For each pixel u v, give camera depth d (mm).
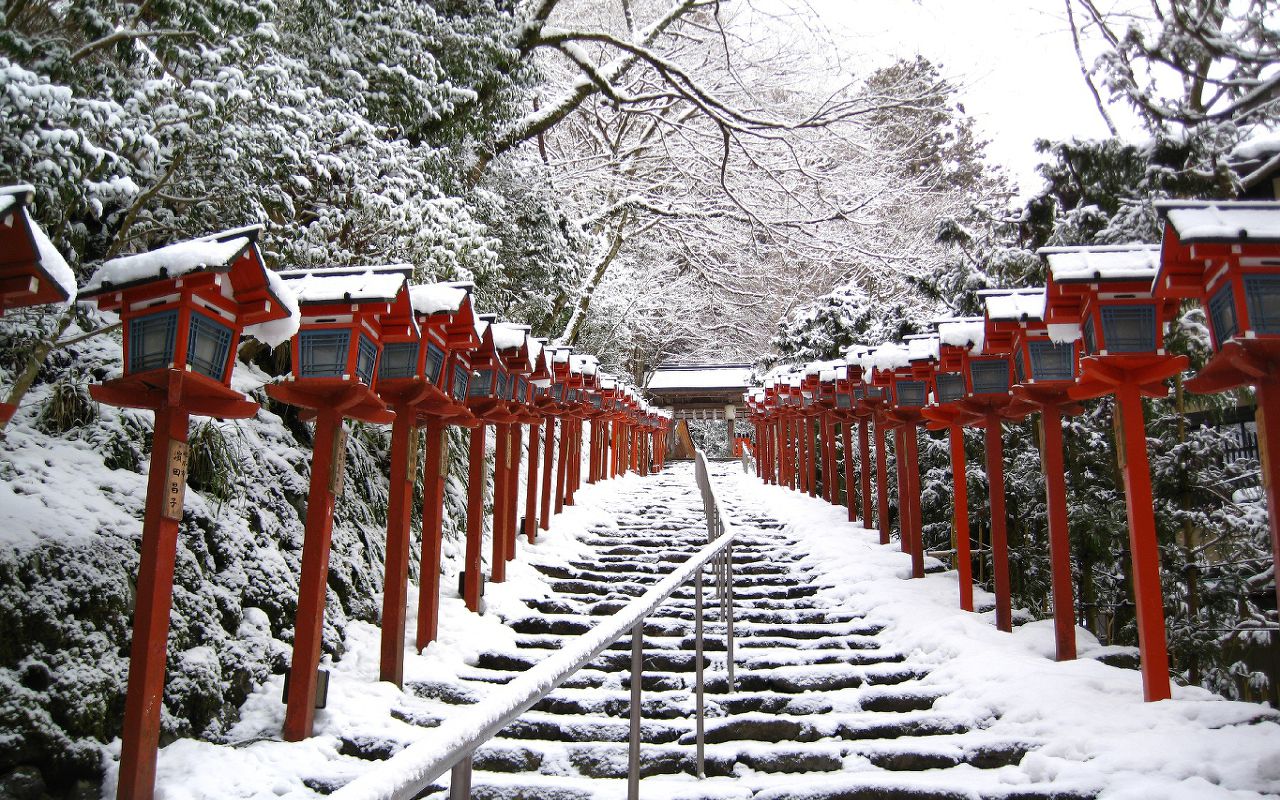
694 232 20906
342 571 6371
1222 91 8242
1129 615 8742
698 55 19688
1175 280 4391
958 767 4633
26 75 3744
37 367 4758
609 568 9328
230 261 3604
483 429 7516
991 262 8648
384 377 5758
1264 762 3930
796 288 23250
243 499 5797
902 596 7852
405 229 6688
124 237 5004
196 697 4496
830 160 19812
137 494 4984
